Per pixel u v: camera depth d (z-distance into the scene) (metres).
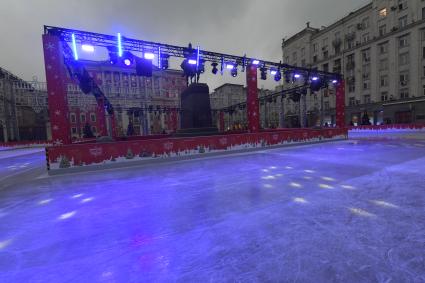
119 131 35.56
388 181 5.02
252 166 7.48
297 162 7.91
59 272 2.27
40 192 5.27
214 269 2.21
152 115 40.34
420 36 29.12
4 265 2.42
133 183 5.81
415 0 29.58
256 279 2.04
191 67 11.98
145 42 10.38
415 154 8.52
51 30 8.52
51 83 8.20
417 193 4.16
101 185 5.74
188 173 6.79
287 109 46.66
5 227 3.36
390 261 2.23
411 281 1.95
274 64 13.70
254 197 4.32
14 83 23.61
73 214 3.79
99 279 2.14
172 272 2.19
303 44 46.34
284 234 2.84
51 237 3.01
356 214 3.36
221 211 3.69
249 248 2.56
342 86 16.72
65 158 7.67
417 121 29.00
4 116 23.42
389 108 32.00
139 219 3.49
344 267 2.16
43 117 32.56
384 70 33.41
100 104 17.59
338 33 40.25
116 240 2.87
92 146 8.09
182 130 13.93
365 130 24.97
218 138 10.80
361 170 6.21
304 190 4.63
